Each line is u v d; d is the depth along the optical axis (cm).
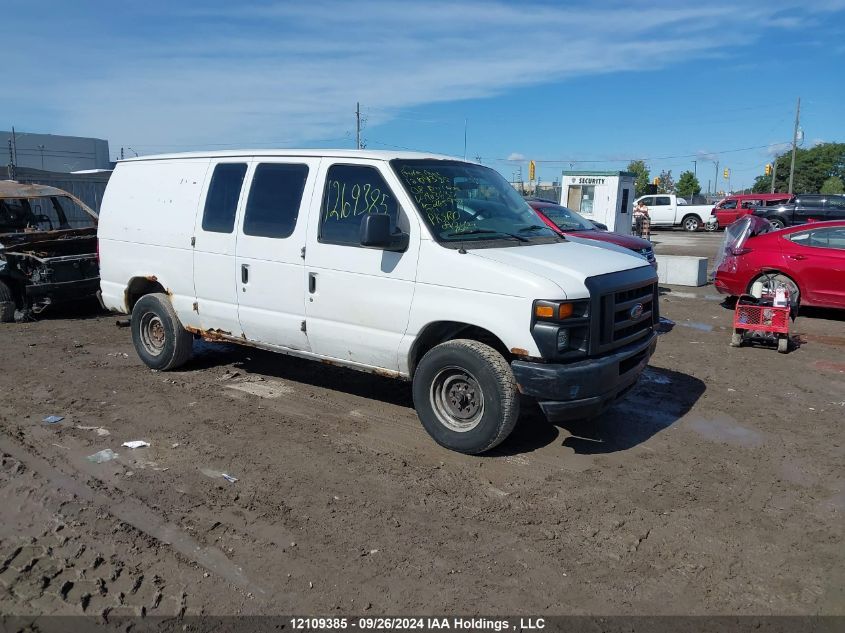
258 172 613
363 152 559
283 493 450
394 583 352
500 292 473
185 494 447
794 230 1076
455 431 511
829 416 620
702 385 713
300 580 354
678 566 372
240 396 652
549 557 379
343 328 555
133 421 583
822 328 1020
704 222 3644
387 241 499
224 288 634
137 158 723
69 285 1038
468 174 591
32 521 411
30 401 637
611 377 480
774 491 465
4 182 1193
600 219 2041
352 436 552
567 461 509
